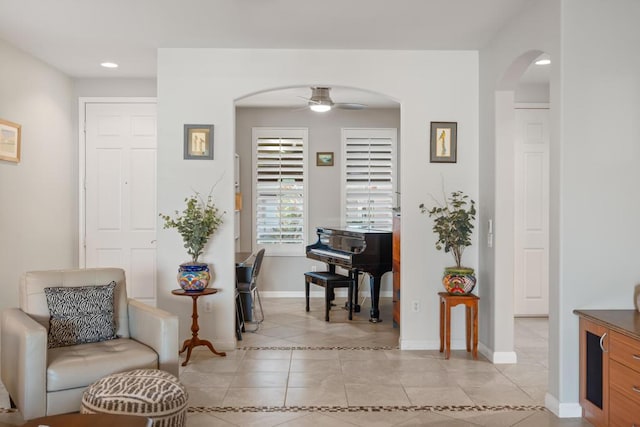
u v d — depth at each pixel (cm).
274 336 546
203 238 464
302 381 403
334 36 451
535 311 635
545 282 634
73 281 365
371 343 518
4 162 460
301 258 771
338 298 766
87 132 605
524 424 323
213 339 488
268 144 767
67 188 588
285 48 484
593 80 330
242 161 768
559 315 334
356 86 491
